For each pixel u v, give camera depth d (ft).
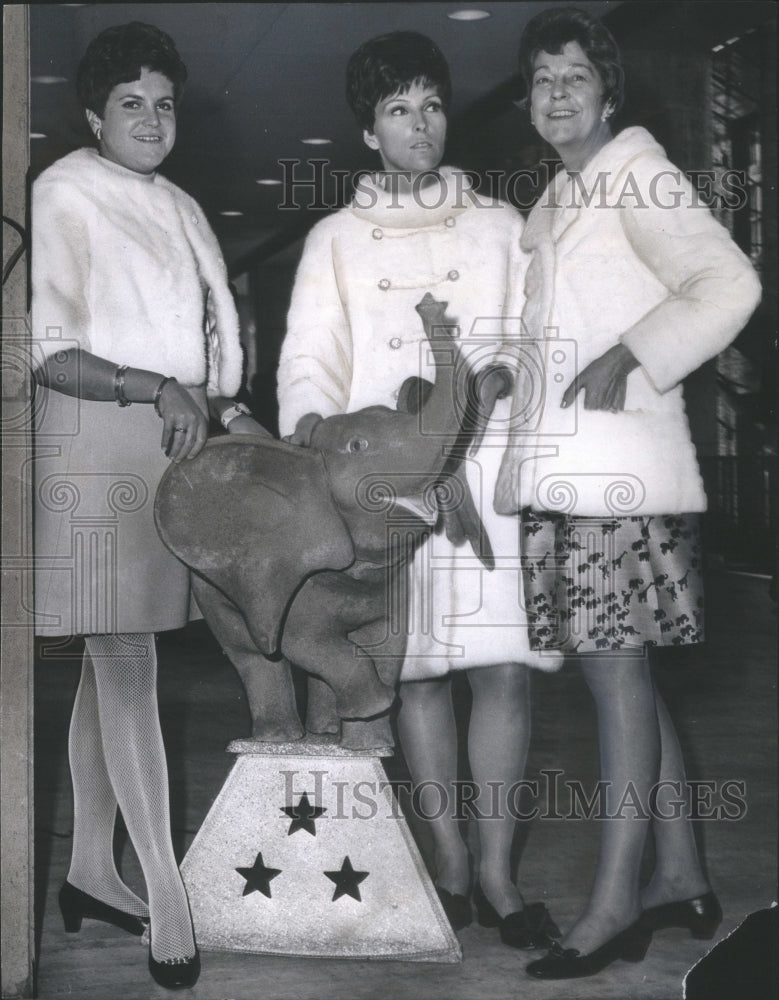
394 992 9.02
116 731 9.33
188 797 11.60
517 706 9.85
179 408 9.16
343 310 9.77
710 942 9.78
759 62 11.33
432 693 9.95
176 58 9.58
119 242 9.37
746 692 16.99
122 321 9.34
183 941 9.16
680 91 10.49
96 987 9.08
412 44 9.64
